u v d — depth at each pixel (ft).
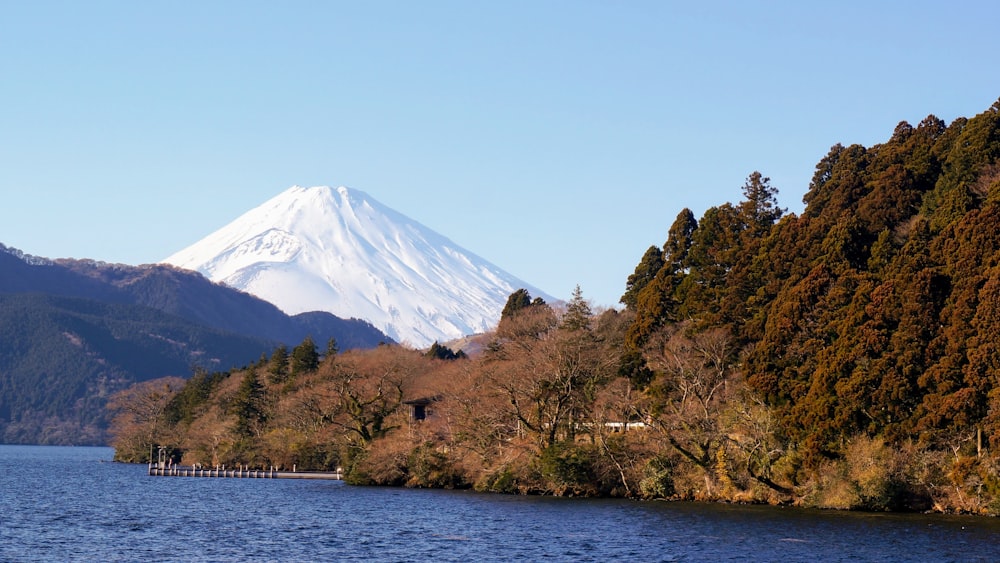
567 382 333.01
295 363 561.84
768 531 222.07
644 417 311.47
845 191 391.86
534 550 200.64
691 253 410.93
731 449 290.35
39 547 203.72
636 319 379.35
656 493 302.25
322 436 458.09
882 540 207.51
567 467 316.60
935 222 310.65
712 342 317.42
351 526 239.91
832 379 269.44
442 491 351.87
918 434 257.14
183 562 187.11
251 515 268.00
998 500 241.76
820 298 293.02
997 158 350.02
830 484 262.88
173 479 454.81
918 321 262.67
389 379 433.89
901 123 436.76
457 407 357.20
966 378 247.50
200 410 621.72
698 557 190.80
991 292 248.32
